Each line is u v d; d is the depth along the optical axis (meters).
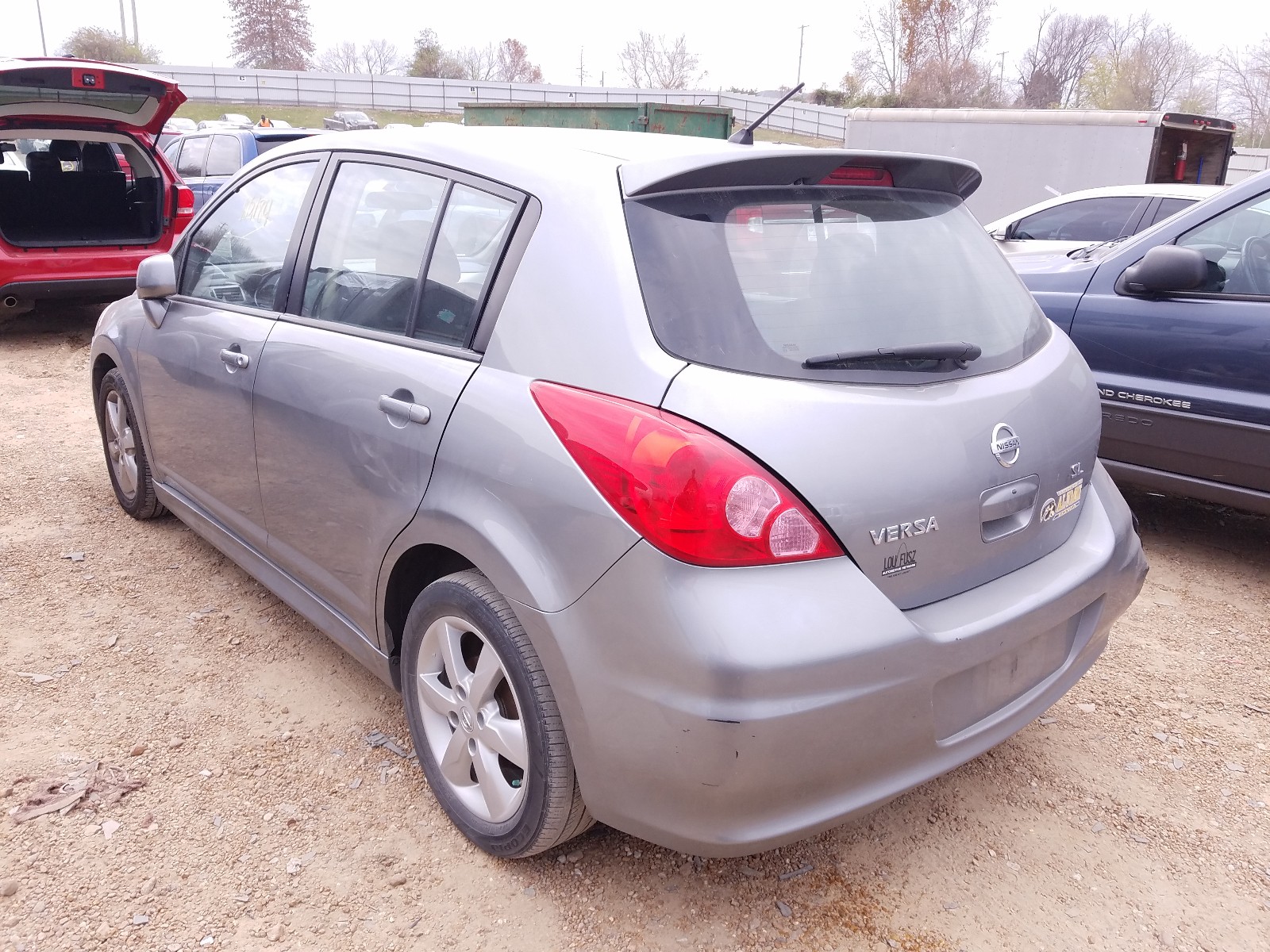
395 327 2.56
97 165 8.83
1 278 7.57
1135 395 4.24
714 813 1.87
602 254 2.06
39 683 3.07
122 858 2.33
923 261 2.36
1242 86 51.03
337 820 2.50
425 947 2.11
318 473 2.73
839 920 2.23
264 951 2.08
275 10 79.69
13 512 4.48
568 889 2.29
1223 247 4.14
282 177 3.23
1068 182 12.03
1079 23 54.81
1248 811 2.69
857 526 1.89
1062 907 2.30
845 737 1.87
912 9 51.53
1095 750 2.96
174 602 3.65
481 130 2.75
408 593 2.61
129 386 3.98
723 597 1.79
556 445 2.00
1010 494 2.18
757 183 2.21
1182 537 4.70
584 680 1.95
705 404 1.85
